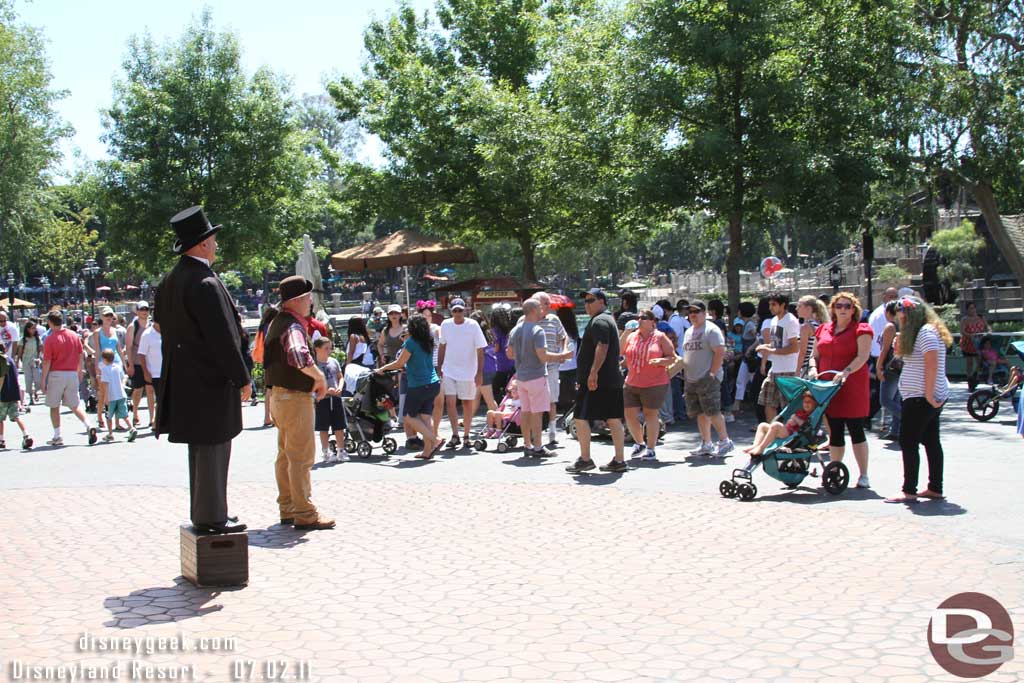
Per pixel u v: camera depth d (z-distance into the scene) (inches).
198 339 243.9
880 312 518.0
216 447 247.8
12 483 423.2
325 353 458.3
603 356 404.8
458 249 839.7
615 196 845.2
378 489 386.0
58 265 2824.8
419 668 183.3
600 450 489.4
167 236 1641.2
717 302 630.5
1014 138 848.3
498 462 455.5
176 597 233.3
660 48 723.4
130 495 384.5
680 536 293.0
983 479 375.6
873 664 183.3
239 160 1608.0
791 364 457.4
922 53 791.1
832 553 268.7
